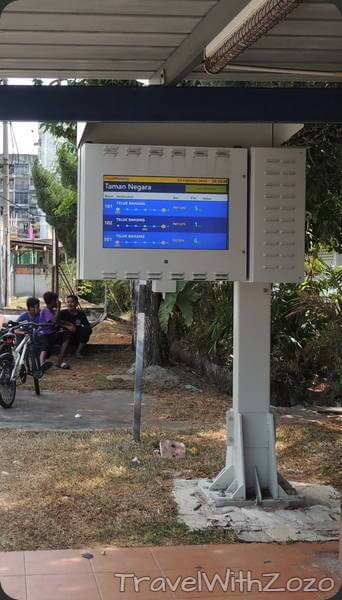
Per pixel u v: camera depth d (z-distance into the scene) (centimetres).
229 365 1006
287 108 405
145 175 445
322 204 747
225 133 473
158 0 330
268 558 418
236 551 429
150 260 447
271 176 456
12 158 3316
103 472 582
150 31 374
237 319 506
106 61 436
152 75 472
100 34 379
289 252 461
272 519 482
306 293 848
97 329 1741
